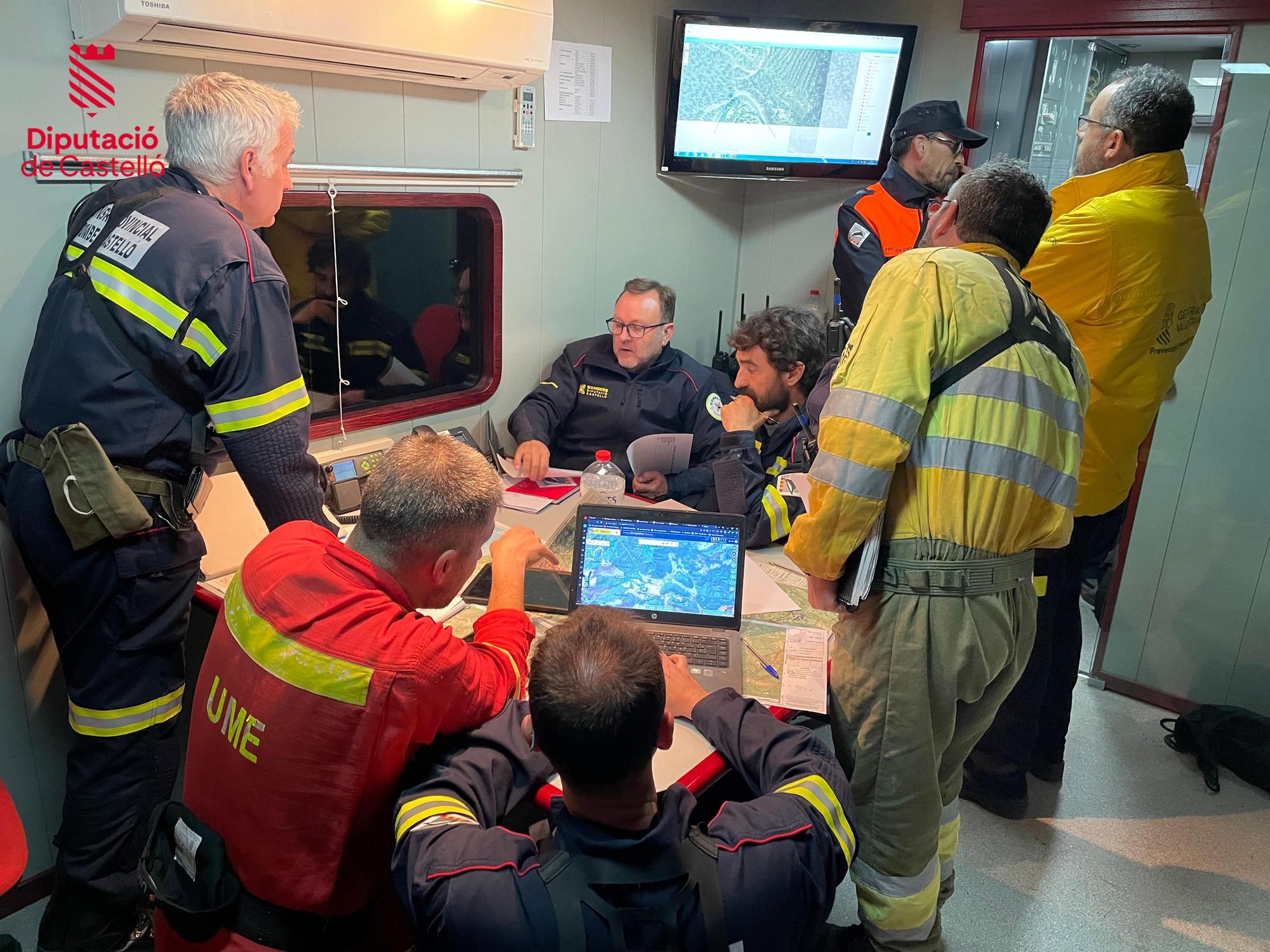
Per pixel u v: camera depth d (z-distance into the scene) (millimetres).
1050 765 2639
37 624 2008
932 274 1465
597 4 2986
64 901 1880
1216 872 2314
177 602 1779
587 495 2523
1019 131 3512
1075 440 1564
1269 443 2691
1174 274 2150
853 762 1672
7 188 1794
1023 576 1593
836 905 2152
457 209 2770
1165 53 3705
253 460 1688
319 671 1171
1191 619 2938
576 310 3262
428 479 1237
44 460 1604
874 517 1473
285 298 1711
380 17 2064
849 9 3451
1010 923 2127
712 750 1424
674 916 965
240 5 1821
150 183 1752
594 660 986
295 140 2260
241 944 1266
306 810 1203
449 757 1271
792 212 3795
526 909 965
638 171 3344
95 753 1799
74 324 1618
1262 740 2666
